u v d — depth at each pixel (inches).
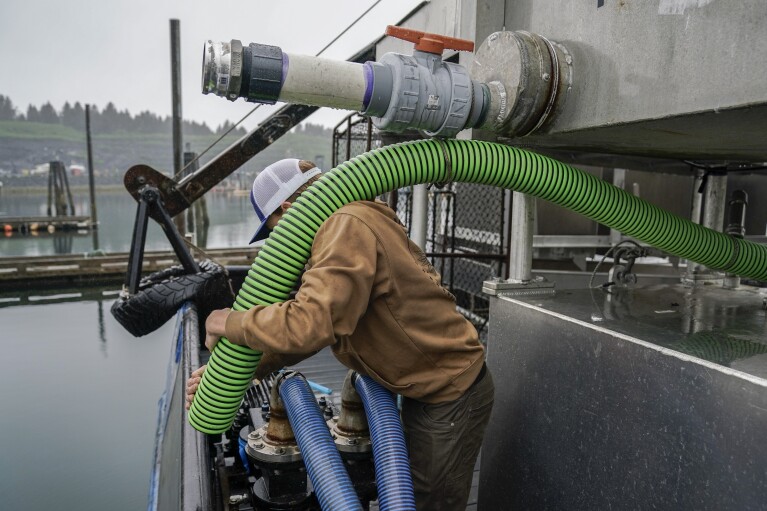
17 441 246.4
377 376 62.6
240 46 51.8
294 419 59.8
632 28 53.9
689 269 98.9
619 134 64.1
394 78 55.1
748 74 42.9
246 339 52.7
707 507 50.1
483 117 61.9
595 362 63.4
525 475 76.3
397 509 53.7
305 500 67.6
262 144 215.5
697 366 50.7
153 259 578.9
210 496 65.7
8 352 378.3
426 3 91.5
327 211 57.2
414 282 58.9
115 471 225.5
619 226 71.9
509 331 79.3
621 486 60.1
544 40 62.3
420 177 60.5
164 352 383.6
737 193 102.1
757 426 45.2
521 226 82.8
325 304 50.1
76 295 549.6
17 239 917.8
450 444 63.8
